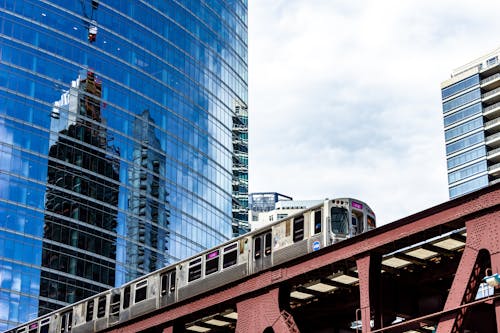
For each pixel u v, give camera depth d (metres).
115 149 103.81
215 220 117.38
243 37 132.88
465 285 26.73
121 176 103.75
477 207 27.14
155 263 104.88
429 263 33.06
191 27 119.62
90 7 105.62
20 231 92.00
